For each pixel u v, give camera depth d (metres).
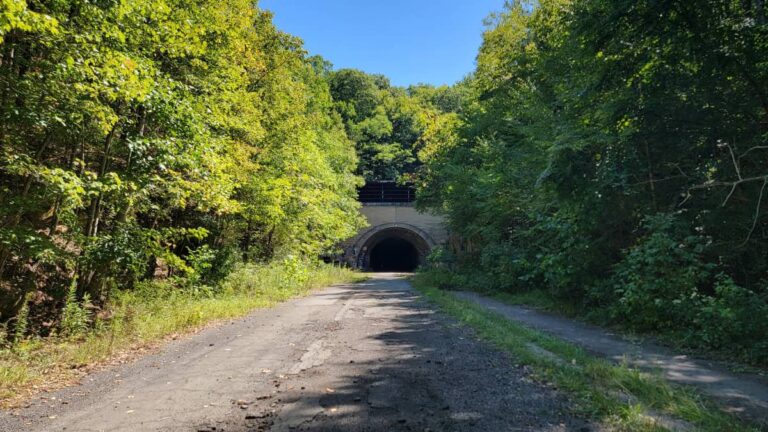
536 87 18.00
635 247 9.56
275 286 18.73
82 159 10.85
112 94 8.09
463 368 6.12
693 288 8.28
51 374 6.17
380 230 53.00
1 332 8.19
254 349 7.72
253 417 4.34
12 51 7.98
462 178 25.00
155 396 5.10
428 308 13.66
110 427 4.13
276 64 20.16
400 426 4.05
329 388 5.29
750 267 9.01
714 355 6.97
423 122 33.97
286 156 21.09
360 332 9.29
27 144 9.38
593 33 9.39
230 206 13.30
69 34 7.97
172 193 12.21
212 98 12.94
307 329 9.82
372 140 62.69
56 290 11.16
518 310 13.41
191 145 10.95
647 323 9.01
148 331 9.02
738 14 7.99
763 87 8.38
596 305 11.66
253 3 19.61
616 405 4.42
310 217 26.52
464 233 26.83
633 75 9.52
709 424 4.05
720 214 9.06
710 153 9.76
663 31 8.28
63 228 11.27
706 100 8.93
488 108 23.44
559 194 11.34
